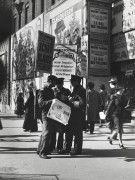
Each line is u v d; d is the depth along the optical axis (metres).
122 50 16.47
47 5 24.33
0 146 8.87
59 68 11.17
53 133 7.75
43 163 6.60
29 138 10.80
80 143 7.66
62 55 11.18
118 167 6.32
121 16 16.47
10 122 18.73
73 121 7.56
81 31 18.02
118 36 16.80
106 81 17.73
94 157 7.35
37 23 25.45
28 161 6.78
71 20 19.45
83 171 5.90
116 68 17.52
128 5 15.86
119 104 8.59
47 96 7.33
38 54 9.66
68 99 7.55
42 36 9.72
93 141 10.01
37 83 24.95
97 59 17.14
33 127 12.94
